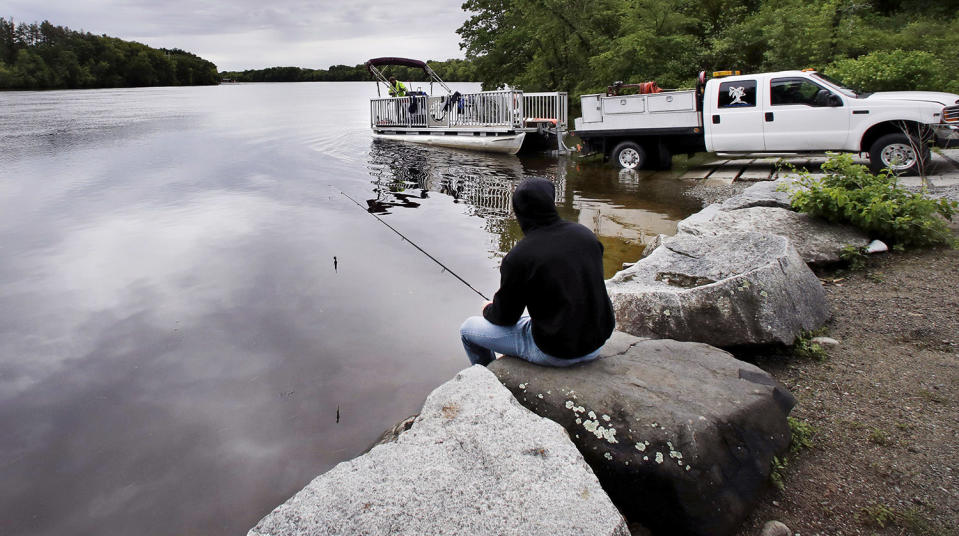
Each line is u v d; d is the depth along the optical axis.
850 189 6.25
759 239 4.79
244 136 23.78
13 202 11.34
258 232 8.93
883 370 3.75
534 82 22.88
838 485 2.80
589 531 2.06
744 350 4.13
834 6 15.79
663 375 3.04
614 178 12.69
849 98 10.46
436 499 2.19
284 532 2.07
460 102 19.41
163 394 4.39
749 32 17.69
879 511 2.61
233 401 4.27
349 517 2.12
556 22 21.33
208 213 10.25
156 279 6.88
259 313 5.82
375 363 4.75
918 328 4.25
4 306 6.12
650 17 18.28
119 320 5.73
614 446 2.65
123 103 53.84
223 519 3.15
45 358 4.98
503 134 18.02
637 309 4.19
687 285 4.59
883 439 3.08
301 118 34.44
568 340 2.90
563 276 2.83
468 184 12.84
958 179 9.10
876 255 5.77
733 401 2.81
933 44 14.53
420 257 7.55
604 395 2.82
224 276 6.94
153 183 13.35
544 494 2.21
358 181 13.43
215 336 5.32
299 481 3.42
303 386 4.43
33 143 21.42
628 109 13.20
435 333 5.29
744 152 11.66
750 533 2.58
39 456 3.71
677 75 18.23
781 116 11.11
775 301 4.00
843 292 5.06
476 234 8.65
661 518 2.58
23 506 3.28
